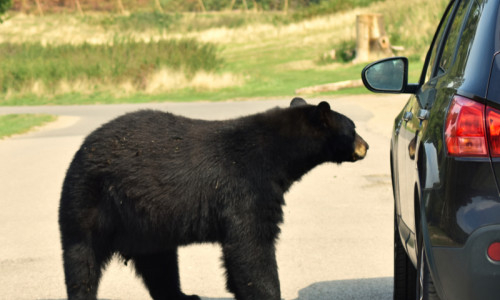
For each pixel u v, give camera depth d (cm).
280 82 6256
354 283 1231
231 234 960
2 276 1321
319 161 1049
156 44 7194
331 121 1028
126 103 5469
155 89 6122
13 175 2469
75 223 1001
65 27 12300
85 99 5881
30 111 5066
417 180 721
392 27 7756
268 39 9394
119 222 999
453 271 611
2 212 1898
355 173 2341
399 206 974
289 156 1007
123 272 1370
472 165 604
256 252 964
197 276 1316
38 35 11494
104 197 991
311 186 2162
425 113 771
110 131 1002
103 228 1004
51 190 2189
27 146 3222
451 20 934
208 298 1191
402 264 1025
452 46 829
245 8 16650
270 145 994
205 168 960
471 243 595
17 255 1471
